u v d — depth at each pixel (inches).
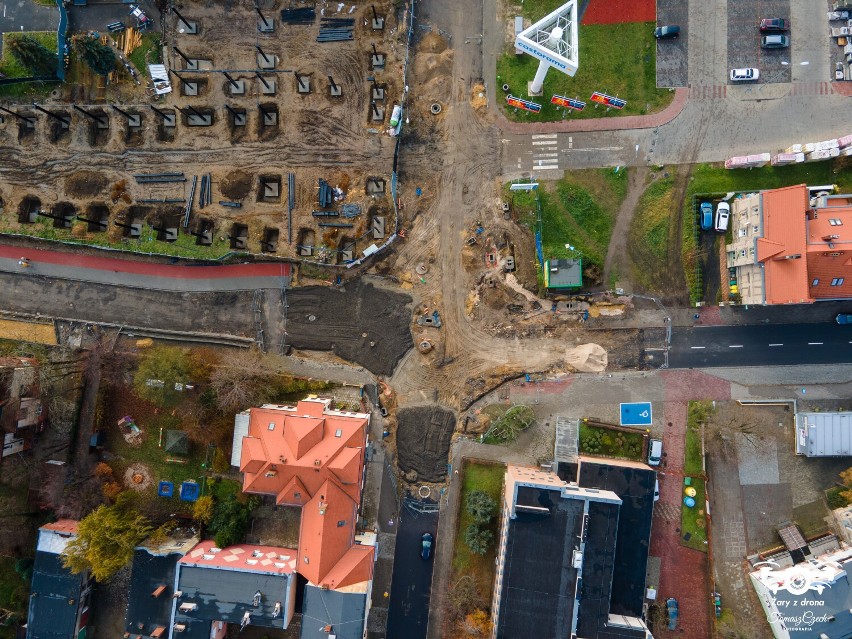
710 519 2047.2
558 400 2101.4
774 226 1828.2
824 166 2037.4
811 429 1993.1
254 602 1902.1
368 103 2145.7
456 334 2132.1
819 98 2048.5
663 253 2084.2
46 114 2181.3
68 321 2181.3
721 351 2069.4
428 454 2124.8
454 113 2133.4
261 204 2161.7
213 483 2113.7
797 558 2005.4
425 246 2142.0
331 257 2142.0
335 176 2150.6
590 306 2103.8
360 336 2156.7
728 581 2046.0
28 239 2185.0
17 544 2103.8
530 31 1827.0
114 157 2178.9
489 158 2127.2
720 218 2034.9
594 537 1897.1
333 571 1908.2
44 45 2167.8
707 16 2068.2
